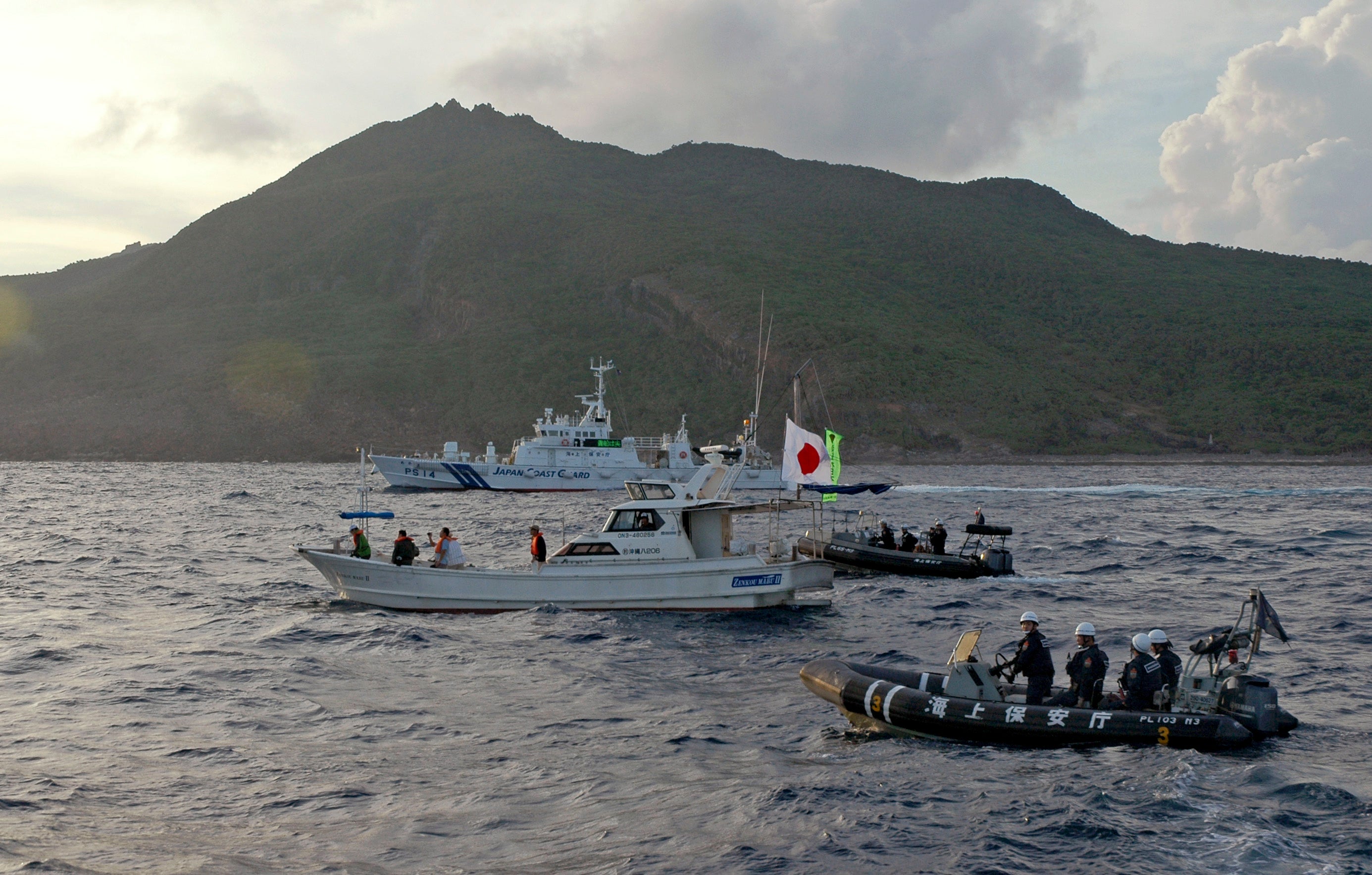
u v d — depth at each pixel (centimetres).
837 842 985
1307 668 1739
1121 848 965
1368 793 1099
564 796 1130
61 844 964
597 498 7481
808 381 19600
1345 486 9638
